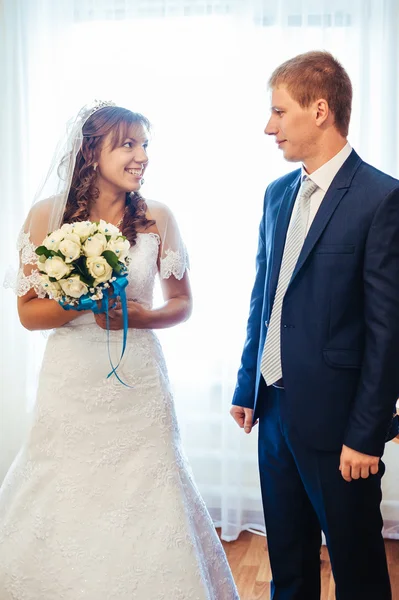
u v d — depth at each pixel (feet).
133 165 7.68
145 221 7.96
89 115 7.68
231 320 12.21
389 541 12.20
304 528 8.34
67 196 7.66
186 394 12.55
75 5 12.23
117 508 7.55
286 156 7.75
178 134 12.20
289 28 11.79
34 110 12.34
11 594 7.55
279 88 7.56
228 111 12.01
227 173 12.09
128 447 7.66
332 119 7.52
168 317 8.02
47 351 7.82
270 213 8.30
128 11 12.11
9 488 7.84
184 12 12.05
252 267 12.17
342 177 7.54
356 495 7.64
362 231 7.31
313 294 7.52
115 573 7.39
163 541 7.51
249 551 11.77
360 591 7.86
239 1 11.79
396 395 7.27
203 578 7.59
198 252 12.31
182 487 7.89
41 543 7.51
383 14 11.54
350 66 11.71
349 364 7.50
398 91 11.65
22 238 7.72
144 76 12.18
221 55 12.02
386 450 12.19
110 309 7.33
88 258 6.88
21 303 7.78
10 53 12.21
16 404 12.73
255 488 12.58
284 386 7.69
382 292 7.17
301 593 8.37
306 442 7.66
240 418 8.59
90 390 7.62
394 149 11.71
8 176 12.40
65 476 7.58
